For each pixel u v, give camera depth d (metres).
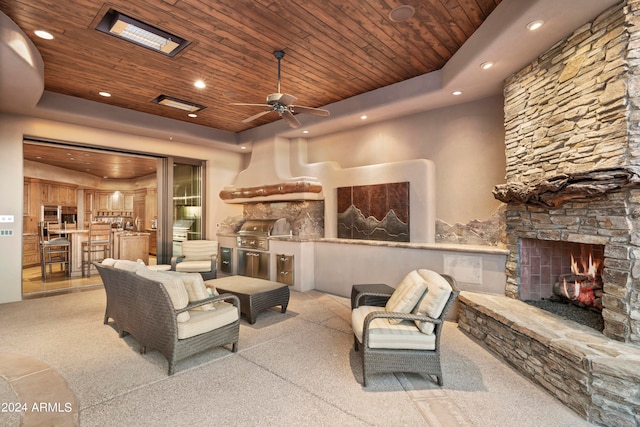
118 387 2.37
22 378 2.49
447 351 3.04
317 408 2.13
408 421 2.00
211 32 3.11
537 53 3.03
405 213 4.65
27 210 8.20
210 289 3.19
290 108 3.59
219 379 2.51
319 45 3.39
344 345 3.18
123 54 3.51
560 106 2.80
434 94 4.07
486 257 3.70
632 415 1.85
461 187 4.36
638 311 2.15
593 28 2.46
